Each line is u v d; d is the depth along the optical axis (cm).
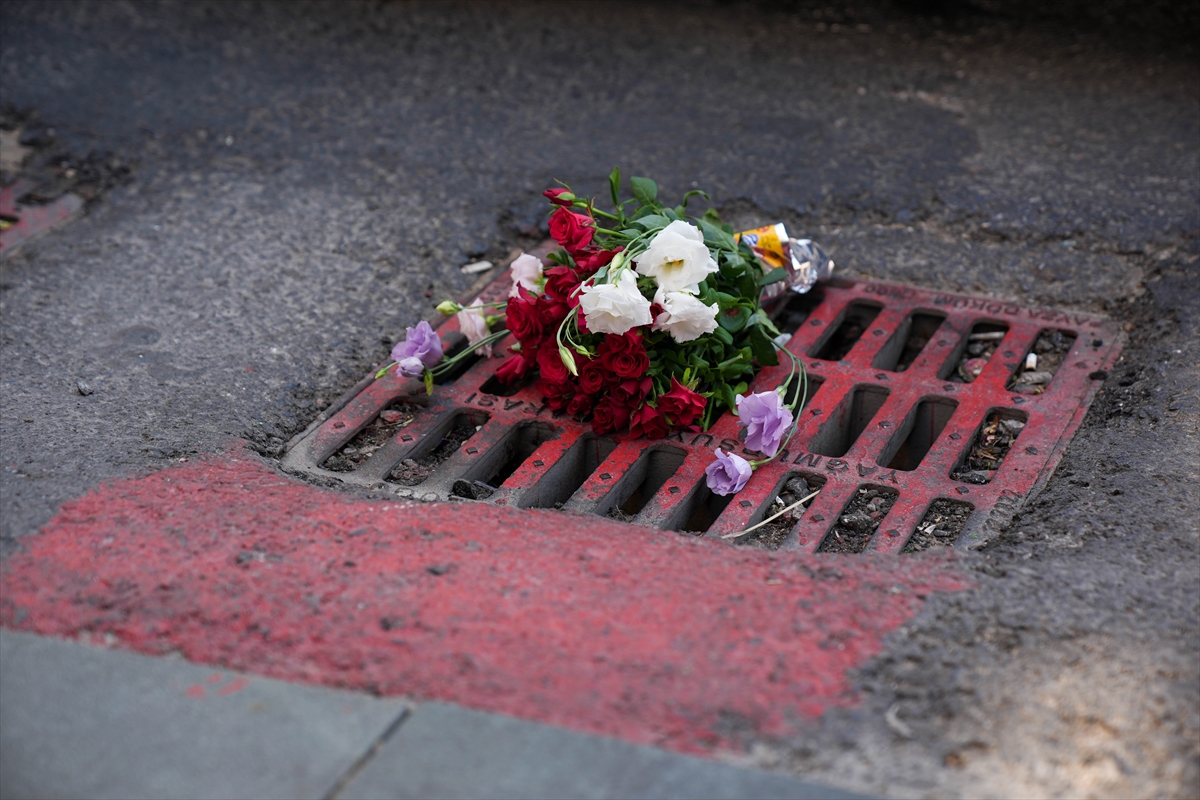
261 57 420
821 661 160
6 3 445
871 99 385
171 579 180
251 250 306
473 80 404
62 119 372
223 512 198
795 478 221
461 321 252
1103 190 318
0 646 169
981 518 203
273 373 254
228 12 454
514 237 318
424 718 152
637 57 421
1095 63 409
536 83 402
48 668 165
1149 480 205
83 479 209
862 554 190
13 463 214
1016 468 217
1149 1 437
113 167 350
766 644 163
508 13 459
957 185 327
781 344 248
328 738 150
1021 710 151
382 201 331
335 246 309
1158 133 351
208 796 143
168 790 144
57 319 273
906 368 274
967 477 222
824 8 463
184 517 196
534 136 365
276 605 174
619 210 254
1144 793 140
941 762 144
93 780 146
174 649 167
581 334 231
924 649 162
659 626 167
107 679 162
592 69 412
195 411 237
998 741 147
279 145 362
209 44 427
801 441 229
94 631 171
